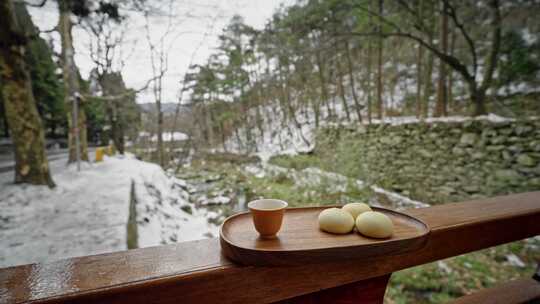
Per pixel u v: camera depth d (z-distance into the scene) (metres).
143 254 0.44
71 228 2.53
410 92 8.60
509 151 3.48
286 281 0.44
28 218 2.78
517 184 3.38
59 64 7.01
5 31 3.39
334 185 4.62
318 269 0.45
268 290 0.43
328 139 8.30
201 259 0.43
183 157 13.66
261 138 14.65
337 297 0.49
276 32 6.62
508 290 0.73
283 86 12.90
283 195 4.83
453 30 5.59
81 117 6.95
